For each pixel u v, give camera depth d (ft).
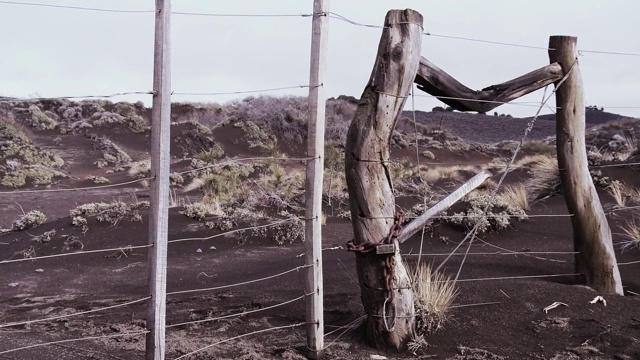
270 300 19.19
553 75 17.65
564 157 18.63
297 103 127.95
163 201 10.19
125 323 17.42
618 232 25.62
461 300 16.99
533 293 17.39
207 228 33.99
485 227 26.63
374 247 13.26
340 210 43.29
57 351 14.08
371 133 13.24
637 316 15.99
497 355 13.60
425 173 67.87
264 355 13.53
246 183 55.88
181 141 95.40
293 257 27.86
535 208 31.99
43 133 98.94
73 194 63.10
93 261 29.04
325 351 13.71
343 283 20.26
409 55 13.20
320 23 12.25
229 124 109.40
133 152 97.76
